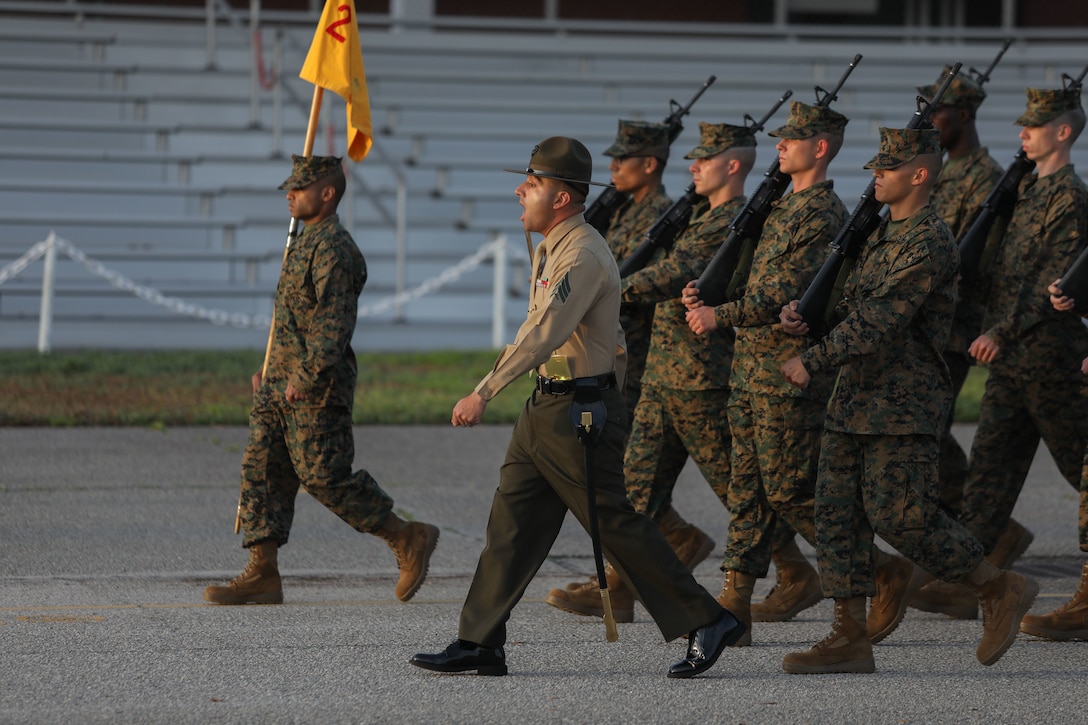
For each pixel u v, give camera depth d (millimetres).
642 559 19766
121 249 70500
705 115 83438
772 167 24281
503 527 20234
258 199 73625
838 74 89438
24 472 37969
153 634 22781
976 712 18781
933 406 20828
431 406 50500
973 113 29109
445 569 28844
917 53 89688
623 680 20328
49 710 18281
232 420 47094
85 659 21016
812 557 31672
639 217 27781
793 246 22922
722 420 25125
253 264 70250
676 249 25312
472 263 68000
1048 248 26031
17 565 27922
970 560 21031
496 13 98062
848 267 21859
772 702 19156
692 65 88938
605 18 98750
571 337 19641
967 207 28641
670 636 20031
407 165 77000
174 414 47406
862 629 21203
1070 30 98875
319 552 30188
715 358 25109
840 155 80812
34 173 73250
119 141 76000
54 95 77188
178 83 80750
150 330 66625
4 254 67562
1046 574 29359
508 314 72250
